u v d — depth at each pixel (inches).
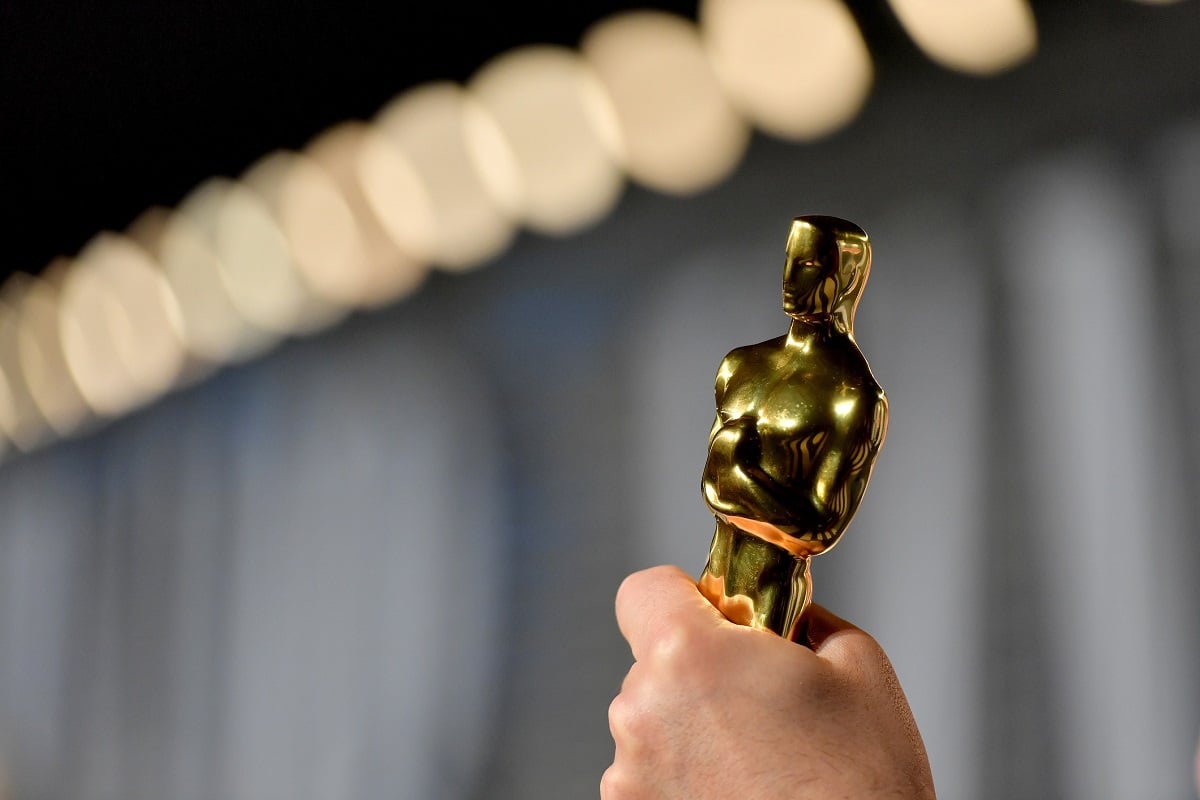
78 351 206.7
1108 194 95.7
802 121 116.3
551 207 138.6
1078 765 91.5
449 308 150.2
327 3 133.4
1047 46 100.3
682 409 125.4
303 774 161.0
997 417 99.1
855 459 31.5
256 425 175.6
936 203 105.7
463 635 143.6
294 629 165.8
